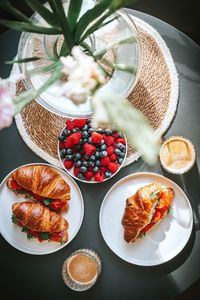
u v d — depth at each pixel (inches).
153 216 35.2
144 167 36.6
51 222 35.4
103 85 30.3
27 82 30.1
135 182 36.4
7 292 35.9
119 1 24.2
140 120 19.6
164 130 36.6
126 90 30.7
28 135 37.1
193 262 35.5
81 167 35.7
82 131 35.5
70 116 31.3
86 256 35.3
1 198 36.9
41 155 36.8
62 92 20.3
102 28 30.5
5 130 37.4
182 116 36.8
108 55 30.7
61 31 26.9
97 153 35.5
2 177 37.2
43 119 37.0
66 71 20.6
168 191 35.3
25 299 35.8
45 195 35.6
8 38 38.3
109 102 20.2
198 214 35.9
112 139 35.6
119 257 35.9
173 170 35.7
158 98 36.8
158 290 35.4
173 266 35.6
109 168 35.8
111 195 36.3
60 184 35.7
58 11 25.3
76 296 35.6
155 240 35.9
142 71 36.9
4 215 36.7
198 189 36.0
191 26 45.8
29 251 36.1
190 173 36.2
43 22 29.2
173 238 35.8
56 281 35.9
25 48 30.7
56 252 36.2
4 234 36.4
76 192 36.6
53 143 36.8
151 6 45.6
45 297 35.7
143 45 37.3
